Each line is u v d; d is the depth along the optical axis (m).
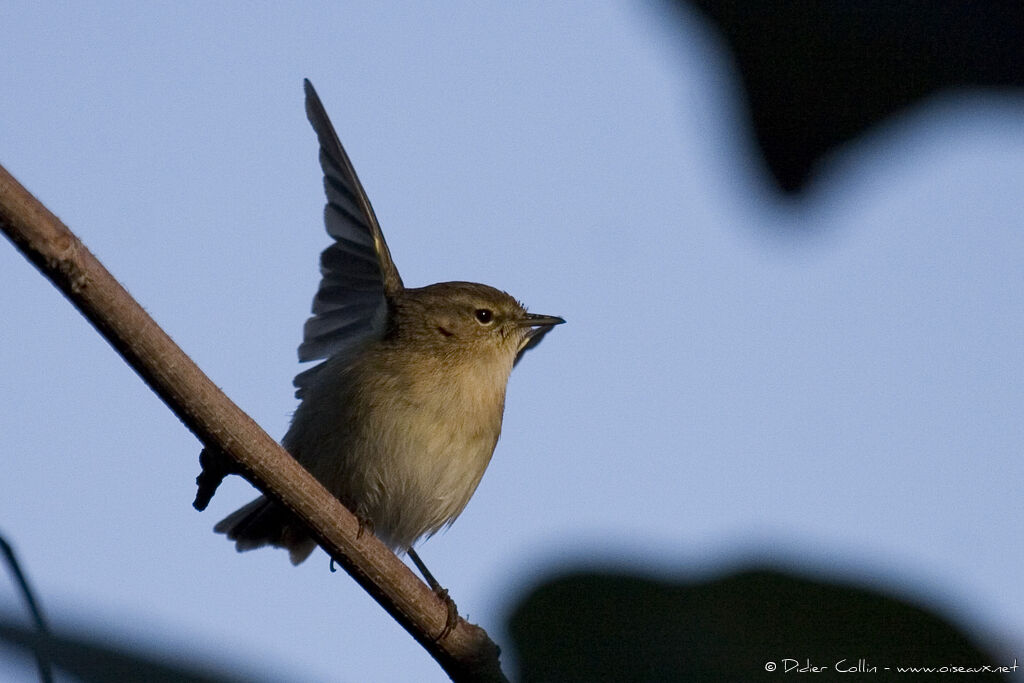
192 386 2.28
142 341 2.16
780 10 1.00
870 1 0.99
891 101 1.00
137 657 1.04
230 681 1.04
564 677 1.32
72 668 1.01
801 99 1.00
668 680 1.29
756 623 1.34
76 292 2.06
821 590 1.34
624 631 1.34
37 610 1.06
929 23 1.00
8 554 1.30
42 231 1.97
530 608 1.36
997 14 1.00
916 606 1.33
